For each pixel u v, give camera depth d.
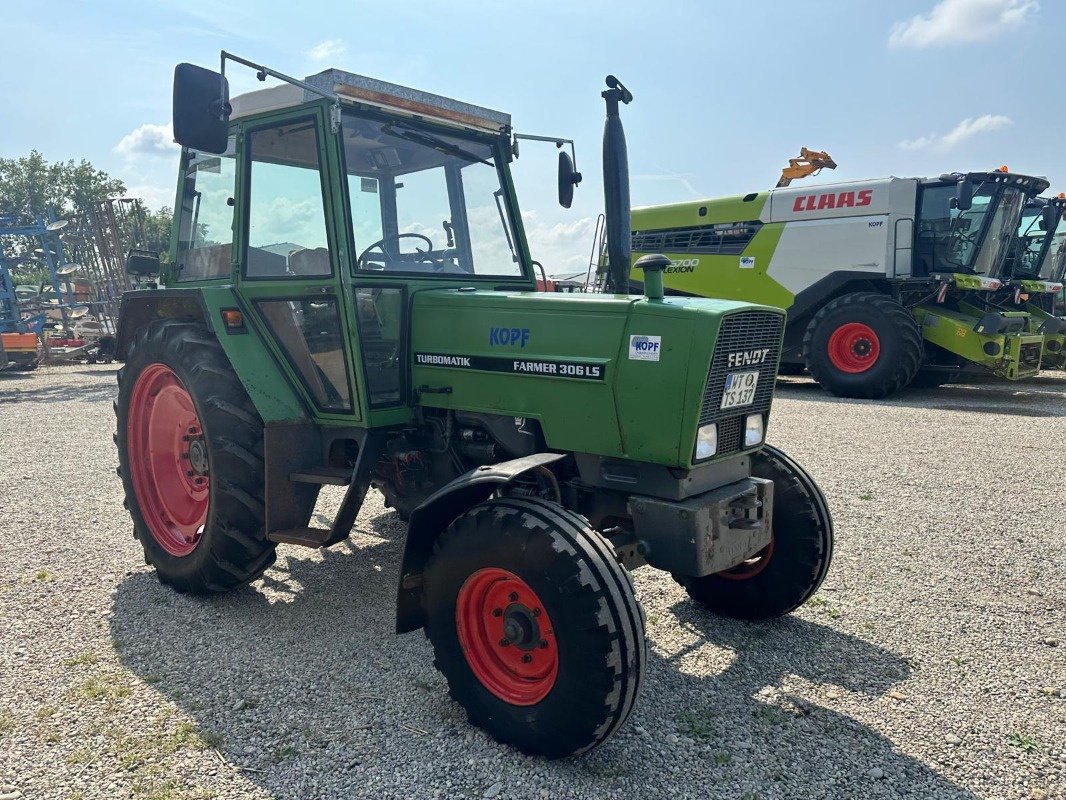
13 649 3.23
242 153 3.63
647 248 13.19
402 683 2.97
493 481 2.60
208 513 3.54
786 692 2.91
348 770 2.43
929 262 10.67
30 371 16.69
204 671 3.05
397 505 3.67
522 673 2.61
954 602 3.72
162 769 2.42
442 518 2.83
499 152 4.04
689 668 3.10
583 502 3.11
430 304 3.41
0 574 4.09
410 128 3.64
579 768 2.45
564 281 4.27
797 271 11.55
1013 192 10.42
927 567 4.16
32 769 2.41
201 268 4.05
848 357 10.80
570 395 2.95
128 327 4.25
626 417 2.81
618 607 2.36
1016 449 7.02
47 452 7.36
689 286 12.67
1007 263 11.23
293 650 3.24
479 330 3.24
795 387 12.15
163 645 3.27
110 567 4.22
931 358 11.39
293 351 3.59
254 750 2.52
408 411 3.53
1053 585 3.91
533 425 3.14
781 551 3.39
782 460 3.46
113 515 5.18
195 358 3.57
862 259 10.95
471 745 2.58
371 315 3.40
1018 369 10.17
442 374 3.37
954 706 2.81
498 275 3.95
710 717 2.74
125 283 17.53
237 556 3.56
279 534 3.46
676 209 12.77
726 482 2.99
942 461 6.55
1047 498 5.42
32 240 21.22
